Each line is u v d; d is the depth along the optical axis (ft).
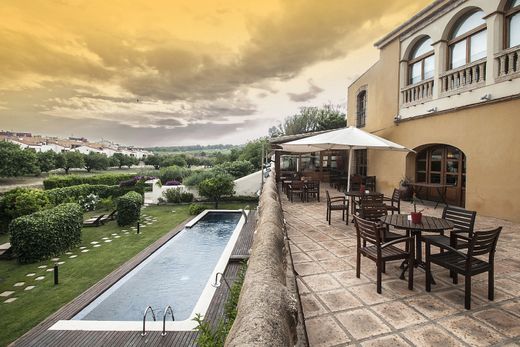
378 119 42.63
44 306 21.26
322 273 13.34
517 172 22.68
